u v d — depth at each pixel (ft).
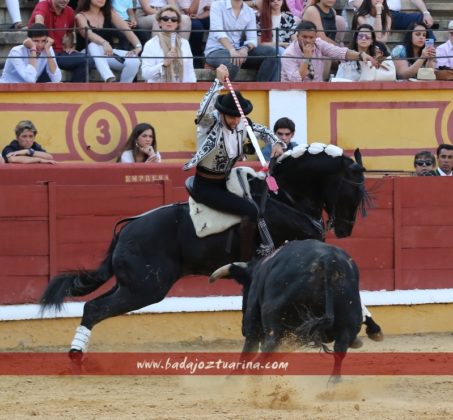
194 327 55.26
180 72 63.05
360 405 35.12
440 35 72.84
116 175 56.03
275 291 34.60
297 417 32.73
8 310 53.16
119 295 44.60
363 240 56.70
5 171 55.26
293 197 44.50
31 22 63.57
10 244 53.52
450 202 57.36
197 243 44.39
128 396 38.73
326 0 67.72
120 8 67.72
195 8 69.26
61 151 60.90
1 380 43.11
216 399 37.04
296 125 62.54
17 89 60.18
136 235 44.70
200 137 44.52
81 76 62.95
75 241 54.03
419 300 56.90
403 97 63.67
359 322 34.76
